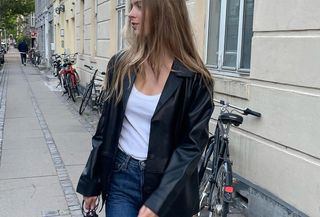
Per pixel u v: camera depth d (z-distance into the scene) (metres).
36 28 51.31
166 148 2.08
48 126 9.48
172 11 2.07
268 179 4.15
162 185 2.00
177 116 2.09
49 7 32.88
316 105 3.50
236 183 4.41
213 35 5.72
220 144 4.10
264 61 4.19
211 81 2.14
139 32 2.11
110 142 2.21
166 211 1.98
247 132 4.53
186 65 2.10
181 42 2.12
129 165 2.18
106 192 2.27
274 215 4.00
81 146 7.61
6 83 20.66
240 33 4.93
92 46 13.73
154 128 2.08
